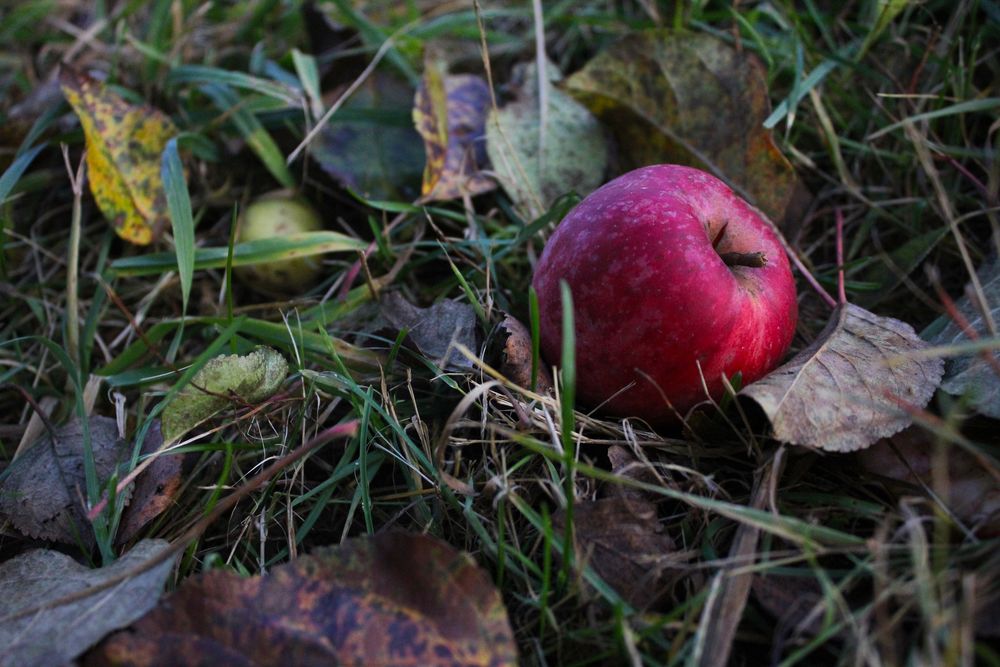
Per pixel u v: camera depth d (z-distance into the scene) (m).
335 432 0.34
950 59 0.44
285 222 0.45
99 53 0.53
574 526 0.34
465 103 0.47
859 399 0.35
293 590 0.32
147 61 0.49
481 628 0.31
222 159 0.47
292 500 0.37
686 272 0.35
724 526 0.35
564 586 0.33
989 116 0.44
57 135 0.45
